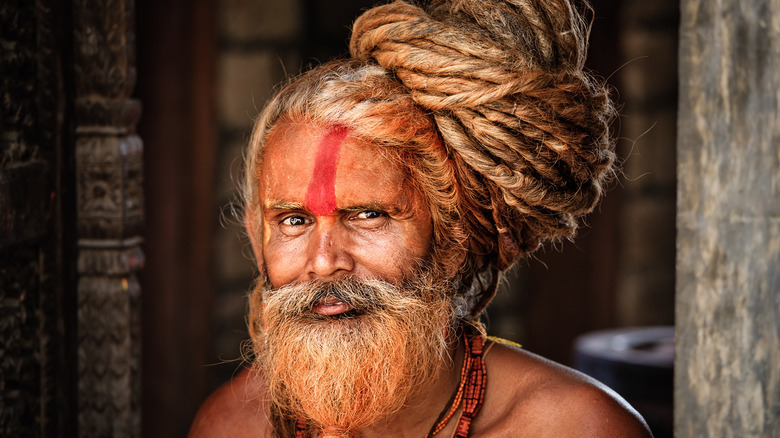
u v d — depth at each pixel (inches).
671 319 335.0
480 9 95.8
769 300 95.0
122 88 117.8
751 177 94.7
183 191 260.1
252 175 103.4
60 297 115.0
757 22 93.5
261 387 111.5
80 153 118.2
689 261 96.7
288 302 94.2
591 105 98.0
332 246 92.2
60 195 114.3
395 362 93.2
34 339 110.2
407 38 94.7
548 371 101.2
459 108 91.6
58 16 112.2
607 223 318.3
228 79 268.4
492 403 101.4
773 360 95.2
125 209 120.3
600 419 96.4
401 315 93.0
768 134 94.1
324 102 92.3
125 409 121.8
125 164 119.7
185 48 256.2
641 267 328.2
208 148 261.4
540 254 311.9
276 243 95.7
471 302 106.3
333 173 90.7
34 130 108.3
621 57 314.7
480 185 94.7
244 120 270.2
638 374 230.2
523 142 92.6
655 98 323.9
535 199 94.5
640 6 318.0
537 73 92.4
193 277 263.0
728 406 96.7
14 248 104.2
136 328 124.3
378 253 92.7
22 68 105.1
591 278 318.3
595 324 319.3
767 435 95.7
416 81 92.5
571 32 98.1
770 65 93.6
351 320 92.9
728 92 94.3
